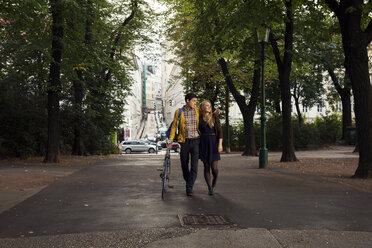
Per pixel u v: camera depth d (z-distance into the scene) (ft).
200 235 12.75
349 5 31.45
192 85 106.32
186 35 66.39
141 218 15.53
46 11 38.86
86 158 69.15
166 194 22.33
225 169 40.04
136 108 277.44
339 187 25.53
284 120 50.78
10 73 68.95
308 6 41.73
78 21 52.85
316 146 105.70
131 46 84.43
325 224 14.53
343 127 121.08
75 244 11.80
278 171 37.47
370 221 15.15
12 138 68.28
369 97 30.94
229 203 19.19
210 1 45.60
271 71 78.13
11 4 37.29
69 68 55.93
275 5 40.11
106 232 13.17
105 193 22.74
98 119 85.10
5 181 28.22
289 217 15.80
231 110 156.56
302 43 52.60
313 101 126.11
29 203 19.25
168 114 370.12
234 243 11.86
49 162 51.67
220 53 72.49
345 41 31.96
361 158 31.19
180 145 21.93
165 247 11.46
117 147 102.27
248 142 74.84
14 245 11.71
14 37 50.72
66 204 18.95
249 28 41.55
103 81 79.46
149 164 49.42
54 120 52.29
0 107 67.82
